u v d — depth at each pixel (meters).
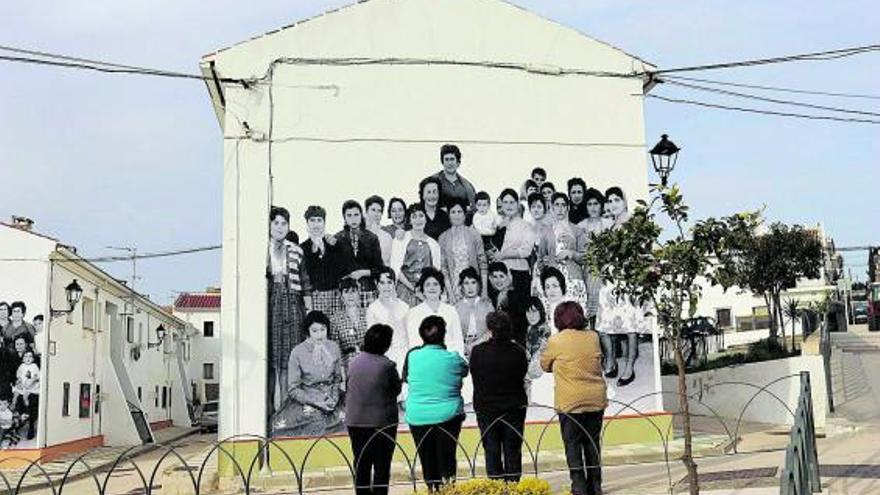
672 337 7.57
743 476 10.57
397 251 14.88
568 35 16.03
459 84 15.57
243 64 14.98
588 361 8.73
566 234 15.45
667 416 14.95
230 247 14.47
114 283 30.03
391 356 14.53
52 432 23.50
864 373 24.67
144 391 37.38
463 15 15.78
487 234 15.22
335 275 14.63
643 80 16.02
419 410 8.47
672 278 7.49
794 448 5.50
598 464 8.64
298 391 14.18
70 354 25.53
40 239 23.45
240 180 14.68
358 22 15.41
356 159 15.03
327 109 15.09
